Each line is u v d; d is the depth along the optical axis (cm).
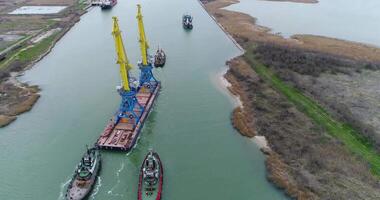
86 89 13450
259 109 11762
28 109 12006
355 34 19838
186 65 15488
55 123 11256
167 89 13325
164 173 8988
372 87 13388
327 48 17088
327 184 8462
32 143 10288
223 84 13750
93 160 8981
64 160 9544
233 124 11038
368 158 9338
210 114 11656
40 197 8331
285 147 9812
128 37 19012
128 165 9356
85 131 10775
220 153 9769
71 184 8419
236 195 8325
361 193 8194
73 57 16688
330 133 10375
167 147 10025
